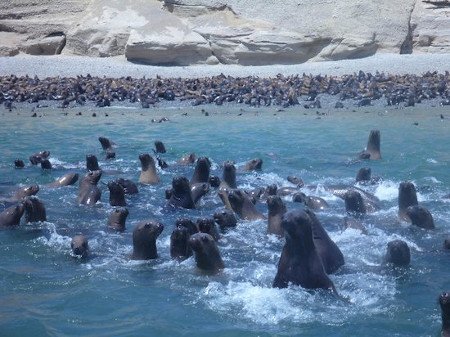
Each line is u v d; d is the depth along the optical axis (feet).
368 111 105.60
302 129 89.35
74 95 119.65
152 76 145.79
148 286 33.53
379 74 129.49
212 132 87.66
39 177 61.52
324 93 119.85
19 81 129.90
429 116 99.45
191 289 33.01
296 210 32.12
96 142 81.66
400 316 29.73
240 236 40.98
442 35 163.12
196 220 41.55
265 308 30.42
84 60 157.17
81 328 28.91
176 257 37.68
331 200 50.78
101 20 168.25
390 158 69.21
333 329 28.55
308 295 31.32
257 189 51.78
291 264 31.83
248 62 157.79
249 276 34.42
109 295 32.40
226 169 52.70
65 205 50.16
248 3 166.20
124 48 163.02
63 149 77.56
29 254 38.96
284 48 155.22
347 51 156.87
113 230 43.50
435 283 33.68
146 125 94.53
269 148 76.38
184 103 116.78
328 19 159.74
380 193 53.52
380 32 160.35
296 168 65.21
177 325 29.07
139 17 166.50
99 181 58.18
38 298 32.30
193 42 156.56
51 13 175.94
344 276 34.24
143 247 37.50
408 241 40.57
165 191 51.70
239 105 114.83
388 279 34.06
